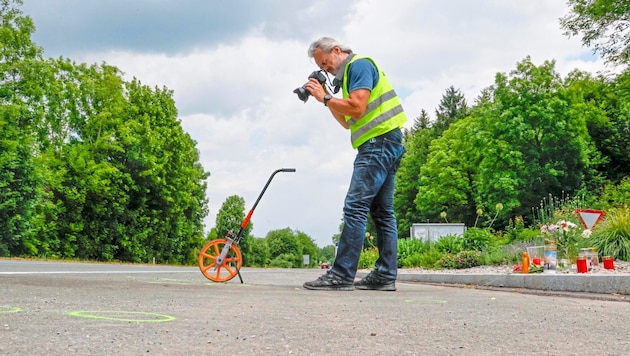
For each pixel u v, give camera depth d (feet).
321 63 17.44
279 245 433.89
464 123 148.97
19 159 85.92
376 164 17.04
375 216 18.07
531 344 6.53
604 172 116.37
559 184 111.86
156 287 14.07
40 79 94.63
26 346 5.24
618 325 8.74
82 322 6.95
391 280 17.95
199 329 6.80
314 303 11.20
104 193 104.94
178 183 121.29
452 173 146.20
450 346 6.22
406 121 17.74
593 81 78.69
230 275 18.89
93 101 107.76
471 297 14.85
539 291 19.24
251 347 5.73
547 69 117.19
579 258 24.97
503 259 40.16
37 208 96.02
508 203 112.16
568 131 111.55
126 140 105.70
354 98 16.69
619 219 36.32
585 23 69.92
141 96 119.24
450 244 49.93
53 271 25.08
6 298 9.53
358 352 5.67
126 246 109.50
